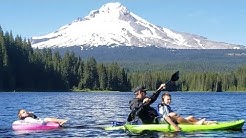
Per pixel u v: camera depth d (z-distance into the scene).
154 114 19.69
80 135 19.05
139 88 19.73
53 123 22.03
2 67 121.94
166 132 18.89
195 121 19.73
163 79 169.75
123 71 156.62
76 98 74.94
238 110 37.06
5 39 129.75
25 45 137.25
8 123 25.06
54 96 85.25
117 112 34.44
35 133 20.02
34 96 82.81
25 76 132.12
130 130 19.56
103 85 151.00
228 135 17.88
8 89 123.75
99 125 23.48
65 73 142.62
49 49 147.62
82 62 150.25
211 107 42.53
